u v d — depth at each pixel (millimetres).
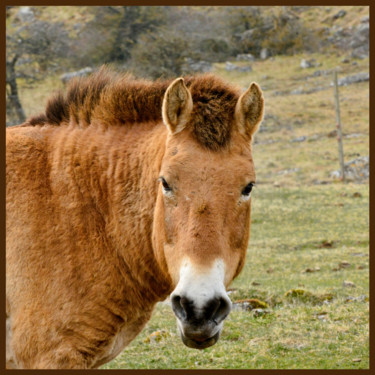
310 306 18562
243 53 130000
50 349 9266
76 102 10906
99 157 10203
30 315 9266
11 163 9969
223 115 8648
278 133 82250
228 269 8125
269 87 105875
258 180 60938
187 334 7512
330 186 52750
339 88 101188
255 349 14961
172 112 8609
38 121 11086
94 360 9727
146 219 9688
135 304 10078
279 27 132750
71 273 9469
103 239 9836
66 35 110062
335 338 15289
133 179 9938
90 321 9539
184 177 8242
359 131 78188
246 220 8711
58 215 9742
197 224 7961
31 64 103375
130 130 10422
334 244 34000
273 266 28719
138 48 86188
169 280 9148
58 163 10133
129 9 95688
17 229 9547
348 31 128500
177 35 93000
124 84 10672
